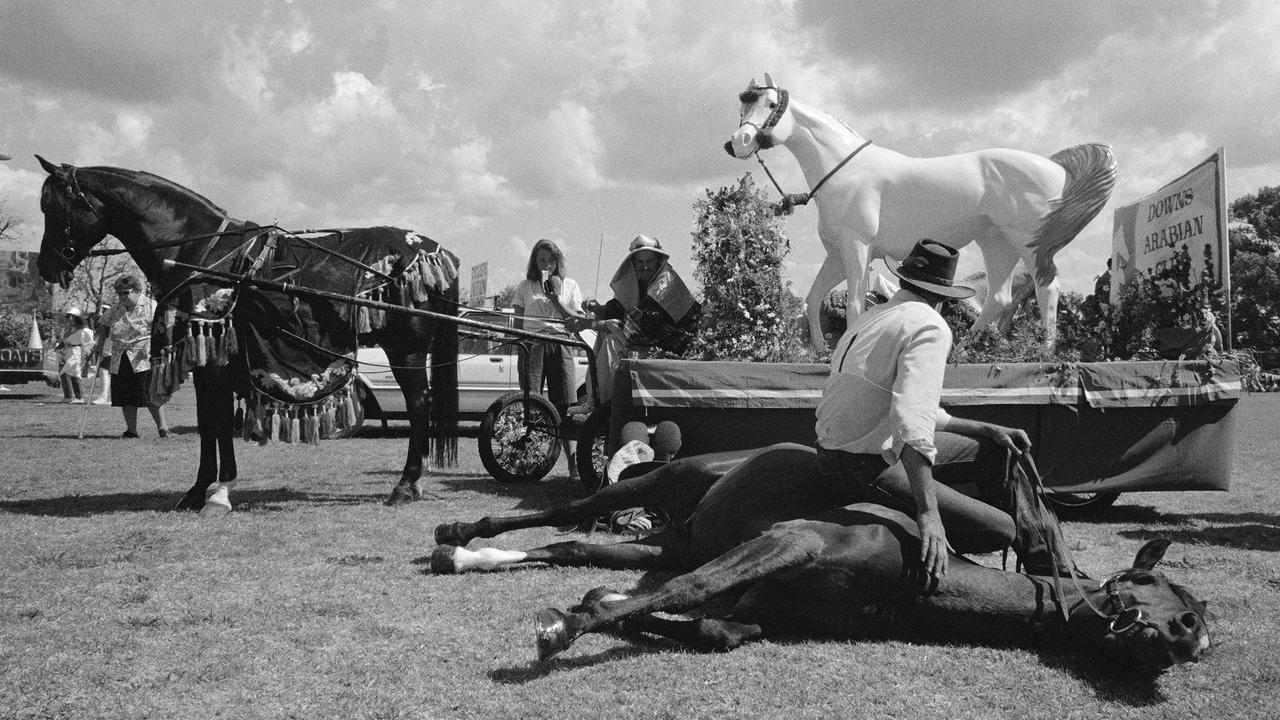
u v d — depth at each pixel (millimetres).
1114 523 6266
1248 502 7270
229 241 6203
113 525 5656
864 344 3412
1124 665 3006
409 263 6516
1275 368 34344
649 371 5719
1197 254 6820
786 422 5852
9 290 37938
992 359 6465
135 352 11359
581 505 4477
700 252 6469
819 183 7301
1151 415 6297
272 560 4688
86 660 3119
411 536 5375
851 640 3393
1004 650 3281
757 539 3260
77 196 6098
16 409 16578
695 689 2887
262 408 6070
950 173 7172
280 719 2652
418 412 6836
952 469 3799
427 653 3230
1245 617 3781
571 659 3164
